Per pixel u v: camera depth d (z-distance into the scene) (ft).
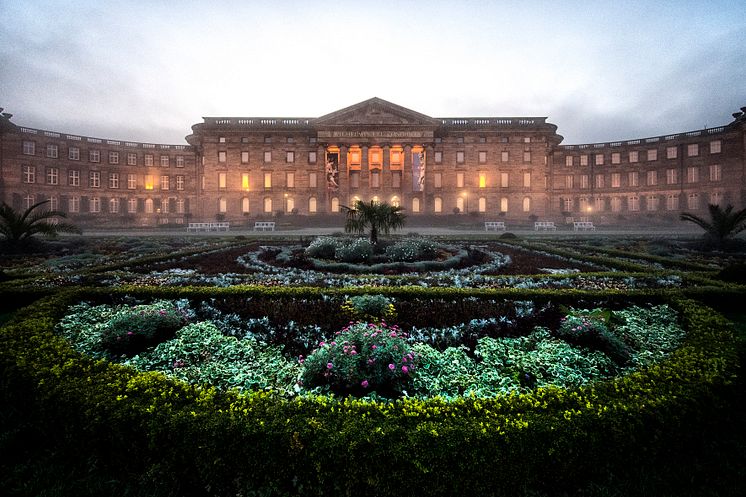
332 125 171.22
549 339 18.39
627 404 10.88
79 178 176.45
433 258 49.29
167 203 195.72
